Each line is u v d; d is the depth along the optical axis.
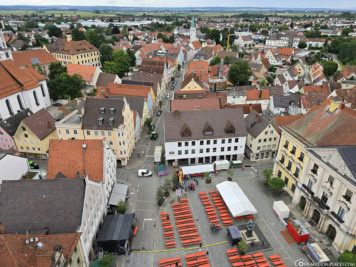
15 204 39.06
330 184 46.12
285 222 51.19
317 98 102.44
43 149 72.94
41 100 104.38
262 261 43.59
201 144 69.44
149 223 52.59
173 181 62.09
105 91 107.25
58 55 180.62
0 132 72.81
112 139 68.56
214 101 87.19
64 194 39.56
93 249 44.97
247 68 147.75
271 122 76.44
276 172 65.31
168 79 159.25
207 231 50.72
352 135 46.84
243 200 54.09
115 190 58.03
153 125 97.88
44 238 35.31
